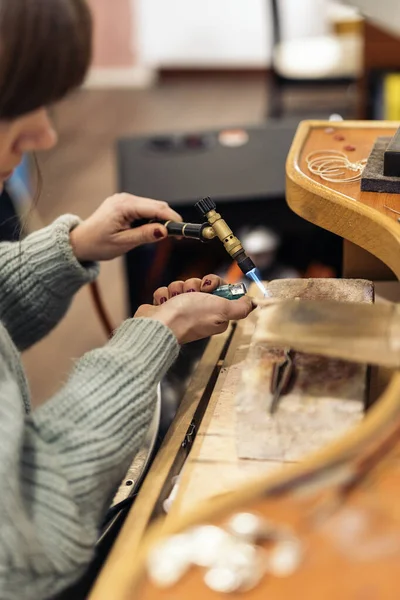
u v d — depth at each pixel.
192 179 1.81
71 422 0.65
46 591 0.61
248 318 0.95
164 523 0.60
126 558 0.52
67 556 0.61
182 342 0.78
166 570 0.48
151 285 1.74
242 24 4.78
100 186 3.18
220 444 0.72
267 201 1.71
